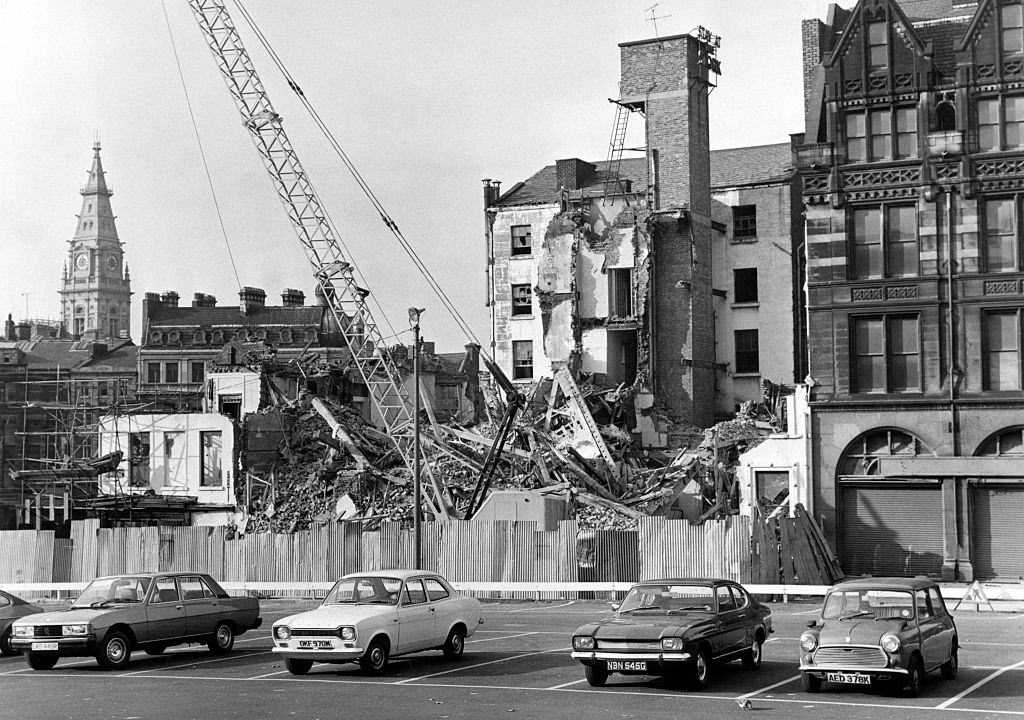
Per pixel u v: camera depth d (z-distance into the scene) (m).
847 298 56.75
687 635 25.23
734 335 92.19
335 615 28.47
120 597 32.06
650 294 87.62
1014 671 27.75
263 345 96.50
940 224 55.81
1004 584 50.97
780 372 90.56
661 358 87.62
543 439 74.19
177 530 56.69
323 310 126.88
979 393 54.53
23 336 163.38
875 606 25.45
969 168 55.31
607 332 90.00
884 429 55.94
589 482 70.06
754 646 28.45
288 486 72.81
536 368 94.12
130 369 137.88
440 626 30.33
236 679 28.47
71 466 77.62
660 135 88.56
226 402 80.88
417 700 24.62
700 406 87.62
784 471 57.97
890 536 55.50
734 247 92.62
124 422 75.88
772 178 91.94
